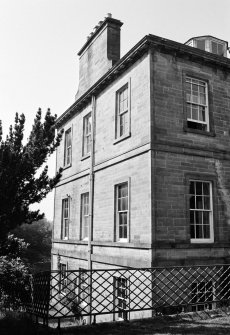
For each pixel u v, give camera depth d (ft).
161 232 36.55
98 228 48.55
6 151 28.09
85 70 61.98
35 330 23.82
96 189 50.60
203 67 43.60
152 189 36.99
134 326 25.26
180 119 40.42
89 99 56.44
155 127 38.52
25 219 29.58
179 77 41.37
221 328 24.49
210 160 41.68
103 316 42.06
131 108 42.80
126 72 44.96
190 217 39.45
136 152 40.34
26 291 28.48
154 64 39.93
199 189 40.86
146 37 39.06
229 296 34.40
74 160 61.11
